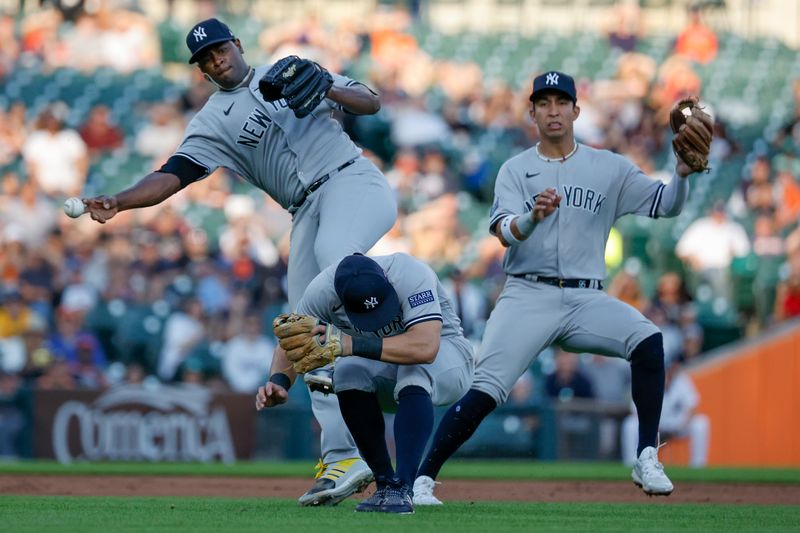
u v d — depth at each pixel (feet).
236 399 127.85
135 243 156.97
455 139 201.05
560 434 132.16
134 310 144.36
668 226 187.42
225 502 64.95
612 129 208.13
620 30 245.86
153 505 61.62
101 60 218.38
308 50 216.13
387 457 55.47
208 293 149.48
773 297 174.81
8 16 226.99
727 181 203.51
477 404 64.80
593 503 68.69
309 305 54.03
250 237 158.20
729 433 138.51
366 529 46.88
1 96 205.26
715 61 239.71
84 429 124.47
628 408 134.00
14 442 123.95
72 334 137.69
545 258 65.51
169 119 195.93
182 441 126.00
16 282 147.64
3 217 160.66
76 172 179.73
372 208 62.13
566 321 65.46
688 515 58.29
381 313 51.52
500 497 75.51
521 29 254.27
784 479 97.40
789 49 247.29
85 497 70.69
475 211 186.60
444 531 46.55
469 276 161.58
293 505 60.95
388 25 231.91
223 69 62.28
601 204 65.98
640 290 165.37
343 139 63.67
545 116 65.77
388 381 56.29
